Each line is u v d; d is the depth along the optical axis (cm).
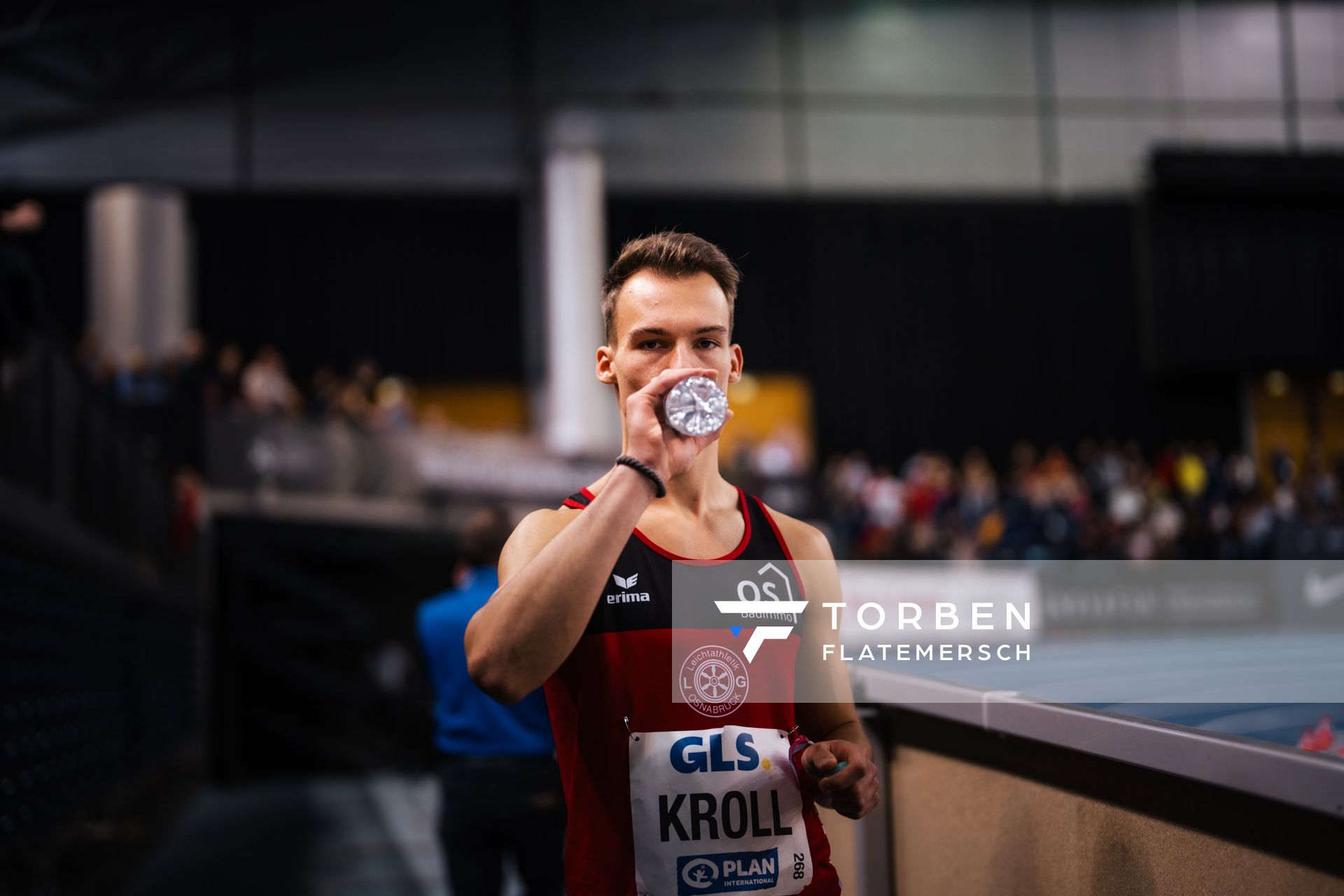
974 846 156
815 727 131
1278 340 1622
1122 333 1880
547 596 102
